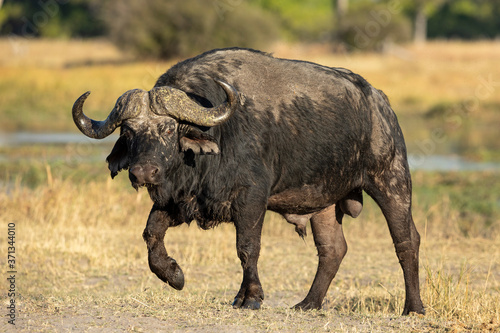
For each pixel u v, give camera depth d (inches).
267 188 900.6
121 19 6131.9
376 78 5246.1
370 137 1009.5
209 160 872.9
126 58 6427.2
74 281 1190.3
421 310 992.9
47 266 1257.4
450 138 3745.1
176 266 895.1
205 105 892.0
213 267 1325.0
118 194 1753.2
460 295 1034.7
